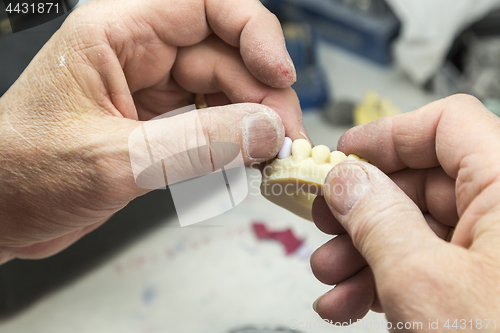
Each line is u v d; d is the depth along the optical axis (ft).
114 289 1.17
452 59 1.50
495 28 1.48
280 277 1.16
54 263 1.19
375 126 0.84
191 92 0.97
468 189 0.72
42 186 0.80
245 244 1.21
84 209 0.82
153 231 1.24
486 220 0.68
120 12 0.84
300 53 1.47
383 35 1.53
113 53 0.82
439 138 0.77
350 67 1.61
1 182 0.80
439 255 0.65
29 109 0.80
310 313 1.10
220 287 1.15
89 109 0.81
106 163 0.78
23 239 0.87
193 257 1.20
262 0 1.68
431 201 0.84
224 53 0.90
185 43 0.89
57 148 0.78
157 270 1.19
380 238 0.68
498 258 0.64
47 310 1.14
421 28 1.41
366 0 1.61
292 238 1.20
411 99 1.46
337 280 0.85
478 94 1.35
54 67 0.80
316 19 1.70
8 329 1.12
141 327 1.11
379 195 0.71
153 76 0.92
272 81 0.85
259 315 1.10
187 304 1.14
